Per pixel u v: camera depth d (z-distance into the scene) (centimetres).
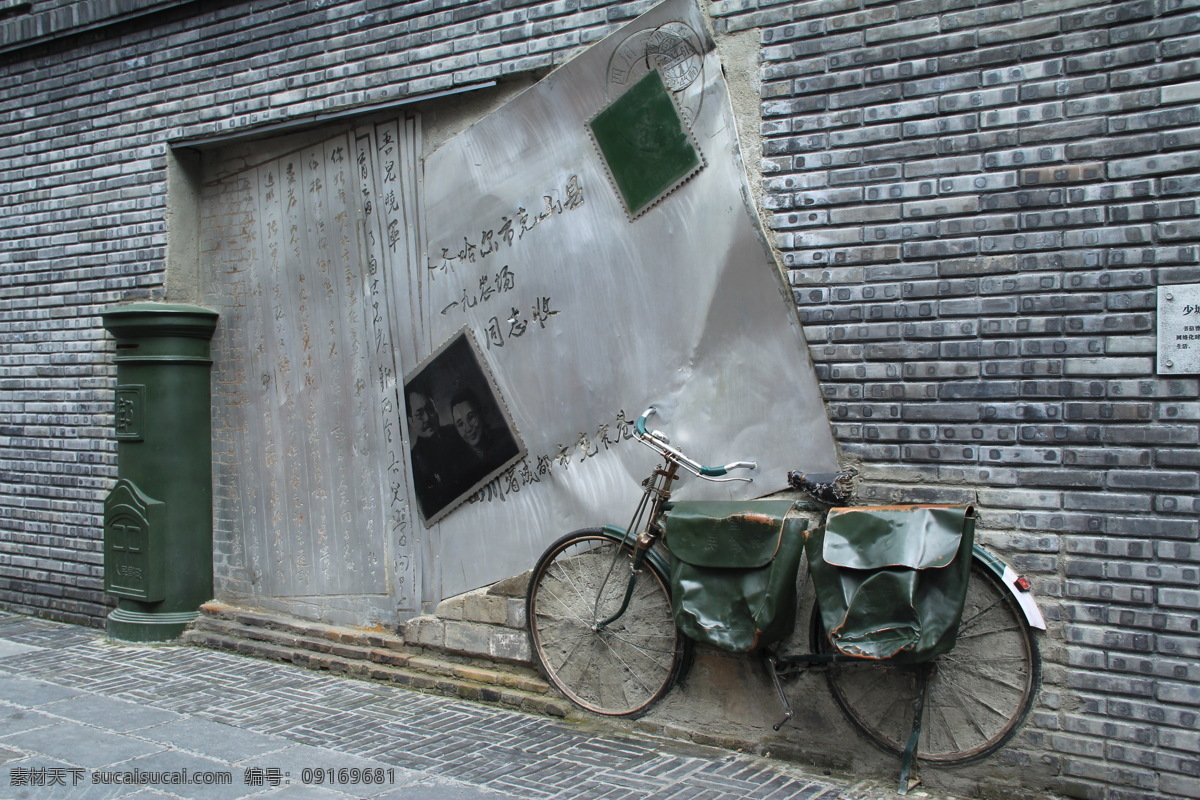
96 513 615
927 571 338
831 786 365
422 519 497
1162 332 325
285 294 549
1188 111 322
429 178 491
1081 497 339
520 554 464
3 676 507
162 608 573
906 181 367
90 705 459
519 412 462
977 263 355
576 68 435
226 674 512
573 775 374
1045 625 344
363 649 511
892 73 369
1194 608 322
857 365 377
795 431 389
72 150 618
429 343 494
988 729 356
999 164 351
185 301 581
